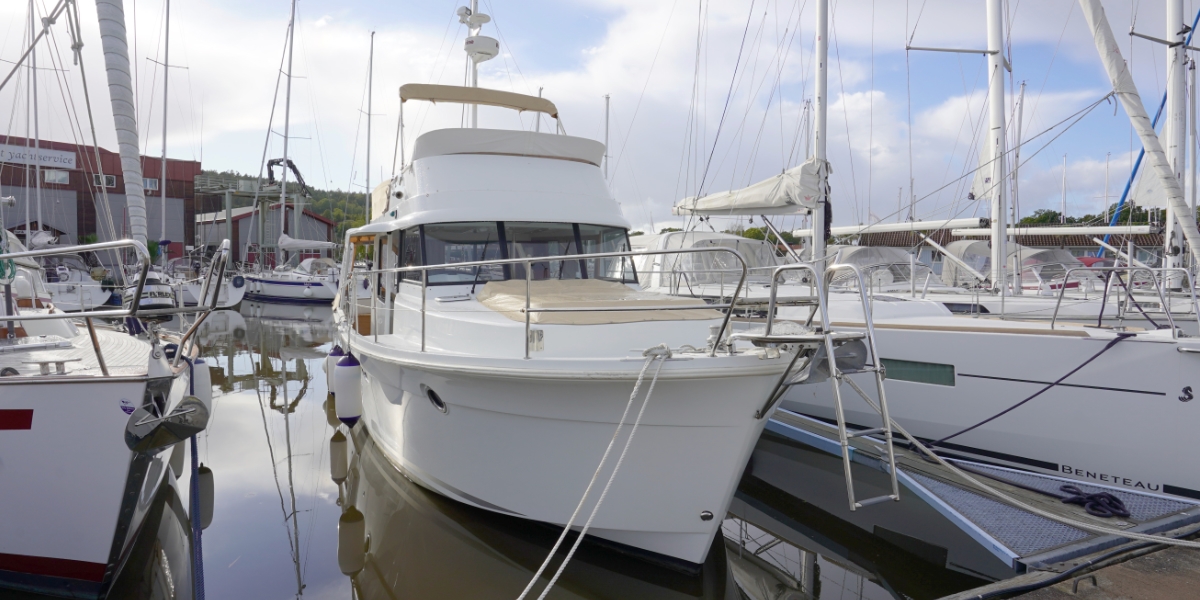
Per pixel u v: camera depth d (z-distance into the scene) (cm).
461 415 461
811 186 766
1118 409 548
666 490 403
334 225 3775
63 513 384
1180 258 1033
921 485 537
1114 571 396
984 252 1267
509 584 442
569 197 595
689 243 1045
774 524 568
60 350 541
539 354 412
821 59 763
